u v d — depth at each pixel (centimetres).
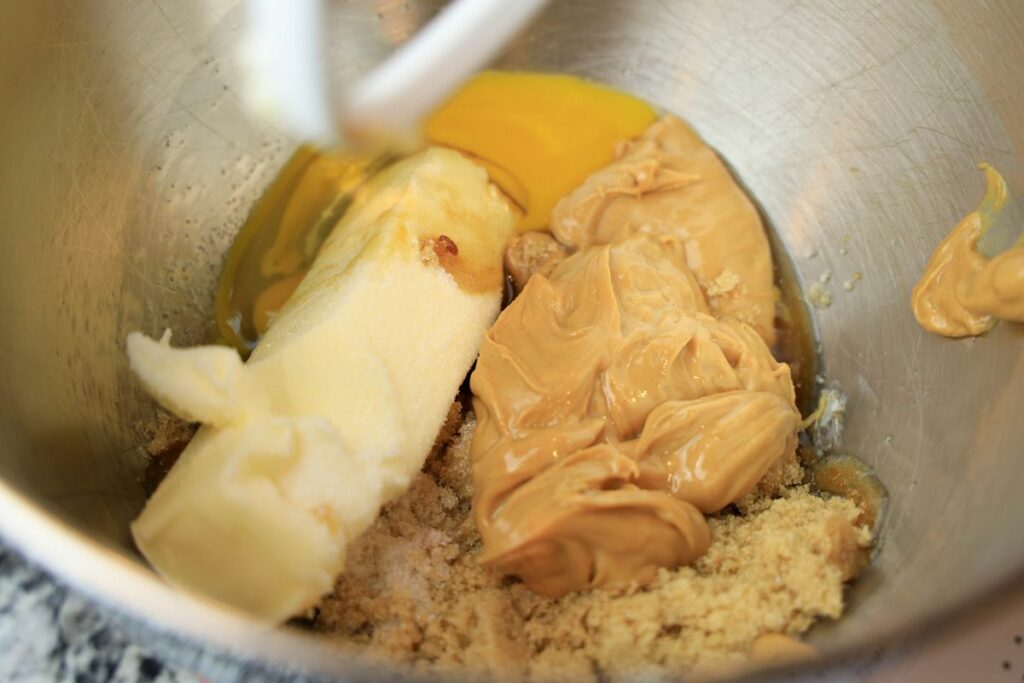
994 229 21
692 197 25
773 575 19
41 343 20
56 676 18
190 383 19
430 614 20
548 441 21
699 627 19
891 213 23
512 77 27
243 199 25
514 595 20
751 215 25
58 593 19
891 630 16
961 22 21
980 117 21
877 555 20
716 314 24
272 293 25
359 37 26
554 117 27
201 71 24
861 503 21
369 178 26
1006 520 18
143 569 16
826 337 24
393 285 22
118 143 23
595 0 26
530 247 25
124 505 19
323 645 15
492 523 20
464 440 22
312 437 19
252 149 25
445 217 23
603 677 16
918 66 22
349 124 18
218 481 18
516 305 23
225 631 15
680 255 24
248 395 19
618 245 24
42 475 18
